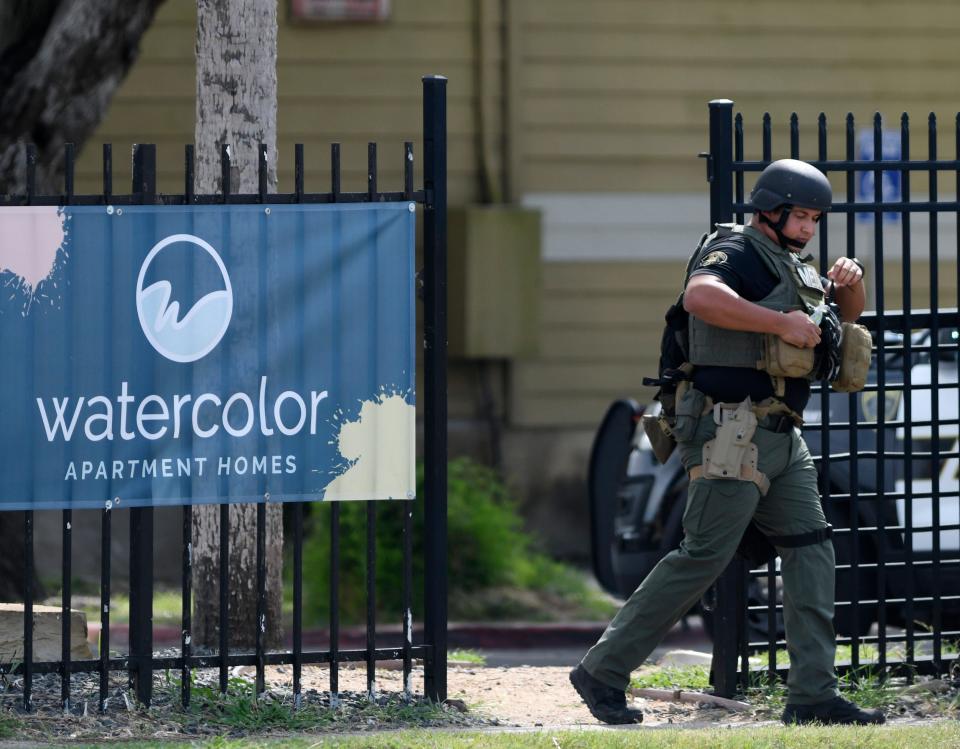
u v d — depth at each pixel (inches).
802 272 794.8
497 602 1621.6
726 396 792.9
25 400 832.3
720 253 792.3
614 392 2039.9
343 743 754.8
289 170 1963.6
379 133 1975.9
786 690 920.3
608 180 2037.4
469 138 2015.3
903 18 2078.0
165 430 844.6
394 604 1542.8
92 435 837.8
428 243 869.8
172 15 1911.9
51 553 1830.7
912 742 752.3
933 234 946.7
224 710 853.8
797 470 806.5
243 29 1025.5
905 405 954.7
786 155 2066.9
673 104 2044.8
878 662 963.3
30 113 1290.6
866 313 959.0
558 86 2022.6
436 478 877.2
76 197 837.8
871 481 1204.5
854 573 953.5
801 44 2060.8
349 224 859.4
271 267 853.8
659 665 1131.9
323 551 1556.3
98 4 1293.1
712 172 914.7
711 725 847.1
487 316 1977.1
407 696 888.3
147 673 846.5
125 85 1904.5
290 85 1957.4
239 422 851.4
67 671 833.5
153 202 844.0
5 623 885.8
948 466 1218.6
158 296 843.4
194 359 847.1
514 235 1980.8
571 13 2020.2
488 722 868.6
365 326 861.8
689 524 803.4
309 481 859.4
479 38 1998.0
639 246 2044.8
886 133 2034.9
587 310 2034.9
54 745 764.6
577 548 2014.0
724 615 928.9
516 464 2012.8
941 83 2089.1
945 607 1216.2
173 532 1862.7
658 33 2037.4
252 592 1027.3
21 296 832.3
